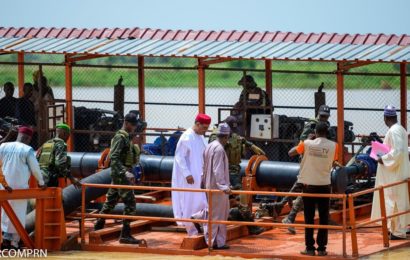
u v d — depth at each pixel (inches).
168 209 1397.6
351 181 1503.4
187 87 4033.0
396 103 2440.9
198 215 1274.6
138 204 1412.4
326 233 1213.1
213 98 3651.6
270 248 1267.2
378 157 1311.5
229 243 1300.4
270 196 1534.2
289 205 1465.3
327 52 1569.9
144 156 1505.9
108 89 3555.6
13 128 1540.4
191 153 1302.9
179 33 1786.4
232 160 1360.7
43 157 1305.4
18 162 1258.6
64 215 1321.4
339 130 1529.3
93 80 3555.6
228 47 1669.5
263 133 1594.5
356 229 1280.8
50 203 1284.4
